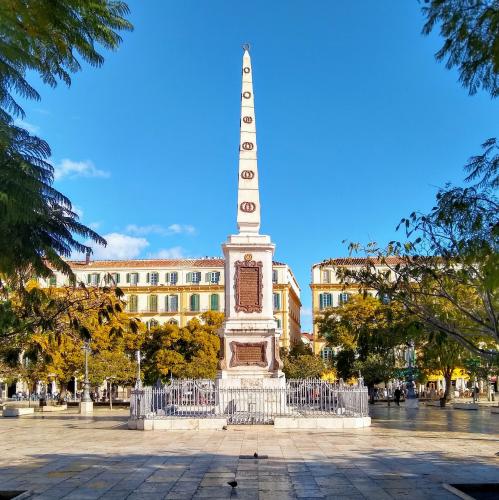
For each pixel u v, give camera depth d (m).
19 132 7.07
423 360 38.81
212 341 58.94
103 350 48.84
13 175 6.79
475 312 15.50
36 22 6.34
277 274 82.19
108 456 15.58
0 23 6.12
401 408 39.47
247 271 27.59
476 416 30.59
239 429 22.12
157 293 82.12
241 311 27.22
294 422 22.66
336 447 17.02
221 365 26.55
